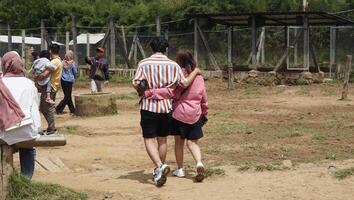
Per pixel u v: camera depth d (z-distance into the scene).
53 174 10.37
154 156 9.19
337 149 12.09
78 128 15.87
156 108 9.15
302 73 31.17
